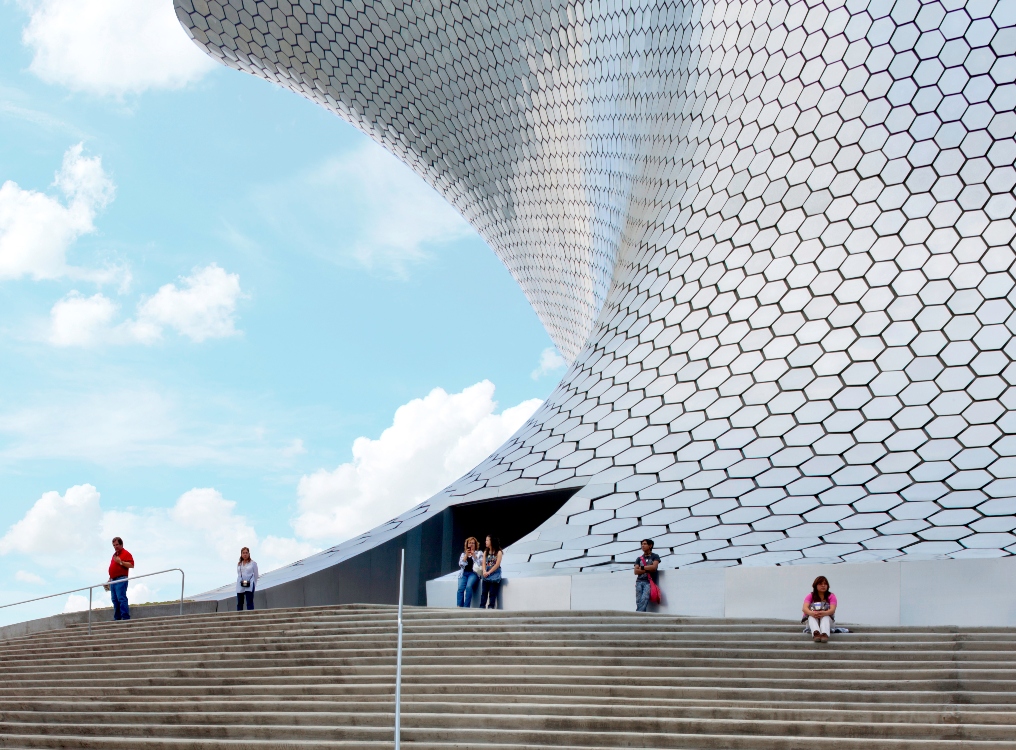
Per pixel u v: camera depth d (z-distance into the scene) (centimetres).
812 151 1552
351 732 633
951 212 1435
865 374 1398
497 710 658
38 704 771
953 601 987
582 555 1266
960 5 1470
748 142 1625
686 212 1694
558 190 2298
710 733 603
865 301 1445
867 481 1285
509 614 941
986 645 765
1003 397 1309
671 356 1586
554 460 1562
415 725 648
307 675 785
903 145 1484
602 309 1912
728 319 1552
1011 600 970
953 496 1221
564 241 2391
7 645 1144
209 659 877
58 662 944
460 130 2434
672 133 1770
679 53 1758
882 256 1457
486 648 796
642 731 611
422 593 1582
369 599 1543
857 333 1432
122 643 1024
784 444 1386
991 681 664
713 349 1543
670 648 781
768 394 1452
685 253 1662
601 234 2155
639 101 1880
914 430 1323
